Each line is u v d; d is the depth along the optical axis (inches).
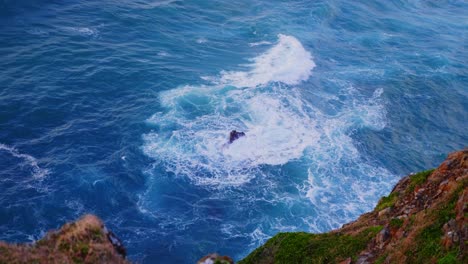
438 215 697.6
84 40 2134.6
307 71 2213.3
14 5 2228.1
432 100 2185.0
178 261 1323.8
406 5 3216.0
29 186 1438.2
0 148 1545.3
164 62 2108.8
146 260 1307.8
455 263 602.9
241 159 1662.2
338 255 812.6
